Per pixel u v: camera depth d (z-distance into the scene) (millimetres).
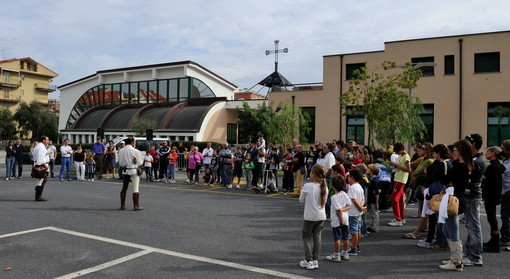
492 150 6449
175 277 4973
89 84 49000
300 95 28266
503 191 6730
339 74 26797
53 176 17984
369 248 6602
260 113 28188
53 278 4895
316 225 5512
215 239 6895
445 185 5797
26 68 74188
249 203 10992
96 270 5211
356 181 6309
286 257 5930
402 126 20188
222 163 14766
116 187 14359
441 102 23266
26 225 7785
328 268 5457
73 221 8203
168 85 43219
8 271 5145
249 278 4977
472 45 22562
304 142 26094
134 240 6730
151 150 17375
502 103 21844
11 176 17781
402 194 8562
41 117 64250
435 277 5141
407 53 24375
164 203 10742
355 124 26094
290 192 13352
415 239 7266
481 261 5656
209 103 38188
